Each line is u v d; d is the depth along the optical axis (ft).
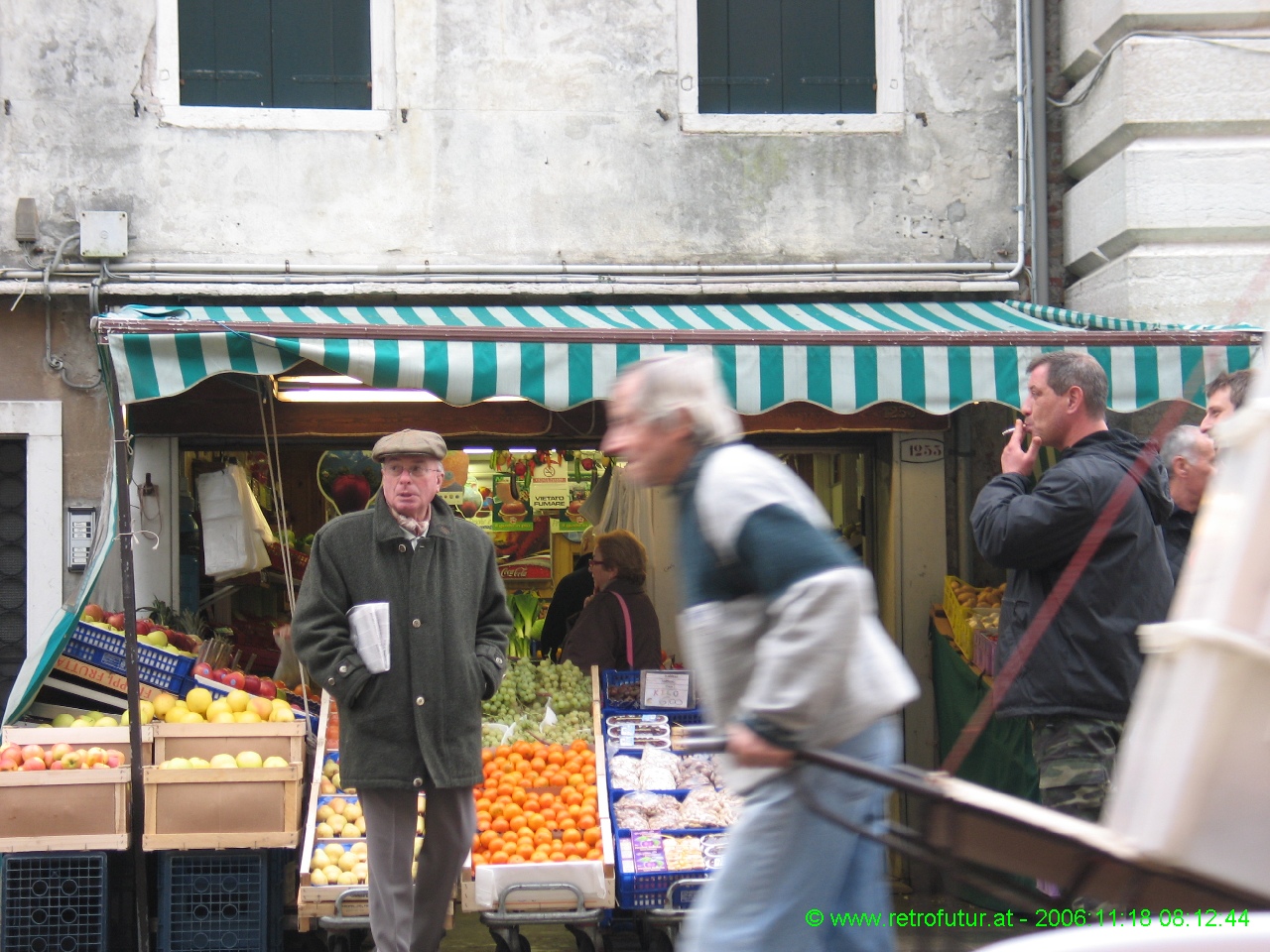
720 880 10.80
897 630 29.84
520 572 35.65
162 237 28.22
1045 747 17.08
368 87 29.12
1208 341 21.93
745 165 29.58
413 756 18.26
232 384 28.32
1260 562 8.37
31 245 27.86
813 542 10.19
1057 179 30.50
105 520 23.47
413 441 18.54
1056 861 9.07
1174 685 8.54
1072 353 17.56
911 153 29.96
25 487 28.12
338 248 28.63
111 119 28.17
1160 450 18.52
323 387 28.68
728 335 20.92
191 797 20.86
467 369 20.35
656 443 10.90
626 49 29.48
